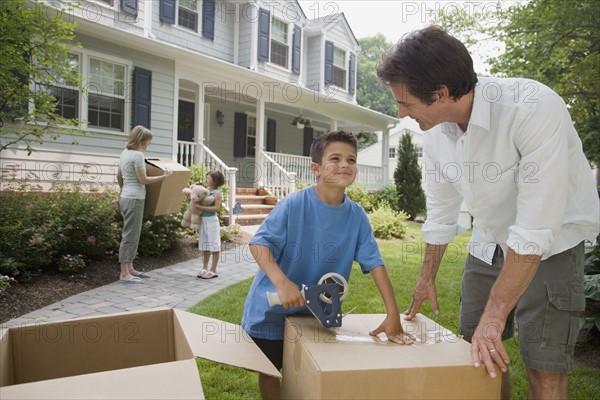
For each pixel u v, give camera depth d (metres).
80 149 7.30
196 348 1.17
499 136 1.34
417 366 1.06
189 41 10.24
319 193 1.56
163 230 5.96
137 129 4.68
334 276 1.43
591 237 1.42
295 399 1.22
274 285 1.48
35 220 4.73
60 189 5.48
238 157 12.86
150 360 1.50
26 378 1.33
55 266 4.86
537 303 1.40
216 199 5.04
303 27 13.41
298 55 12.91
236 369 2.53
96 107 7.63
